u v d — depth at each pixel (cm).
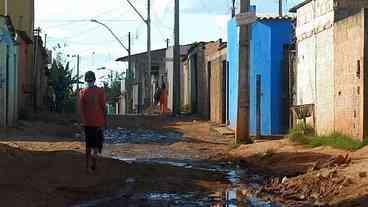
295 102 2327
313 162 1444
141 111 5644
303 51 2162
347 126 1697
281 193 1114
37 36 3931
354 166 1216
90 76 1264
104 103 1266
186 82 4734
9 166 1241
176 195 1098
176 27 3875
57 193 1071
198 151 1909
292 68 2431
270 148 1756
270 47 2619
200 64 4019
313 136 1898
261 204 1012
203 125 3066
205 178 1304
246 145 1923
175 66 3900
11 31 2612
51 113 3641
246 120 2055
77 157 1435
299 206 988
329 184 1099
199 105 4034
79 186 1136
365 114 1573
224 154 1794
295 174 1331
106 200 1047
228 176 1355
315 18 2006
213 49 3616
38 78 4150
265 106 2636
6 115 2553
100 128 1262
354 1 1798
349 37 1677
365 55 1573
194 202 1033
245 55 2048
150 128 2903
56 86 5131
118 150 1920
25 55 3481
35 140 2086
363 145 1517
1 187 1045
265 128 2634
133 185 1168
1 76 2417
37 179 1145
